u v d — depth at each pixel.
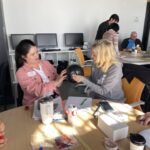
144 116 1.42
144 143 1.00
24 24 4.71
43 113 1.31
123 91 2.06
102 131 1.26
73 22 5.15
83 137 1.21
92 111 1.52
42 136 1.21
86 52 5.09
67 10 5.00
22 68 1.94
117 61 2.03
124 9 5.54
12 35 4.53
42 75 2.02
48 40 4.95
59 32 5.11
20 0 4.52
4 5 4.41
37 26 4.85
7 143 1.14
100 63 2.01
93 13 5.25
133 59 3.56
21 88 2.02
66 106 1.56
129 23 5.74
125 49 4.88
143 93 2.10
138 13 5.73
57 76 2.16
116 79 1.98
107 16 5.41
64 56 5.23
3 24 3.55
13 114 1.48
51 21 4.94
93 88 2.00
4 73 3.18
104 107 1.53
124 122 1.31
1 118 1.42
